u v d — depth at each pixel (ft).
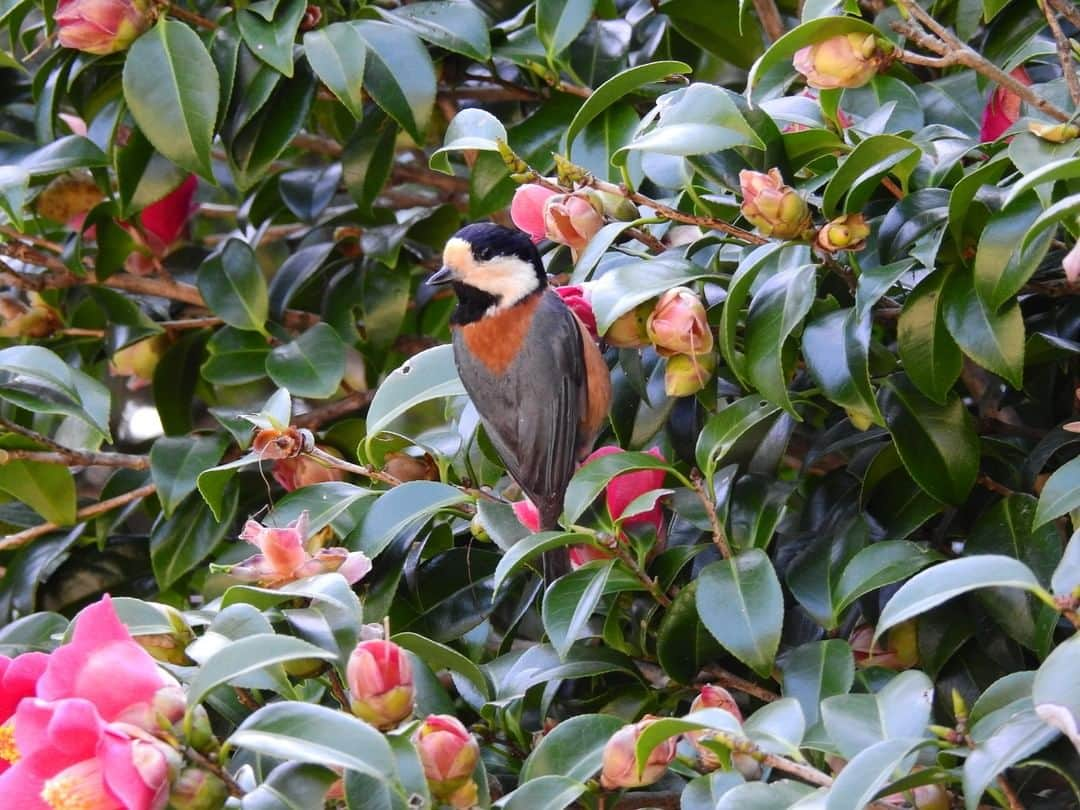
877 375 18.66
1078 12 18.71
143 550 26.03
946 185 18.70
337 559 16.19
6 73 27.04
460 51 22.93
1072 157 14.55
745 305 19.13
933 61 16.53
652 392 20.58
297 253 26.86
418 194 29.84
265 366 24.39
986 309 16.83
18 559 24.63
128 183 24.58
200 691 12.34
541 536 17.07
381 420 20.30
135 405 31.50
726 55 25.49
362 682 13.58
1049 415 20.10
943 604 17.99
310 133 29.89
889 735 13.62
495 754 18.22
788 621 19.29
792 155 19.03
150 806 11.78
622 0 26.13
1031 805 16.53
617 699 18.62
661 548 18.72
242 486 24.71
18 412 27.09
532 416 20.86
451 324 21.61
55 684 12.31
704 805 14.34
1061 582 12.79
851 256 17.78
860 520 18.34
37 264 25.64
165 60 21.93
